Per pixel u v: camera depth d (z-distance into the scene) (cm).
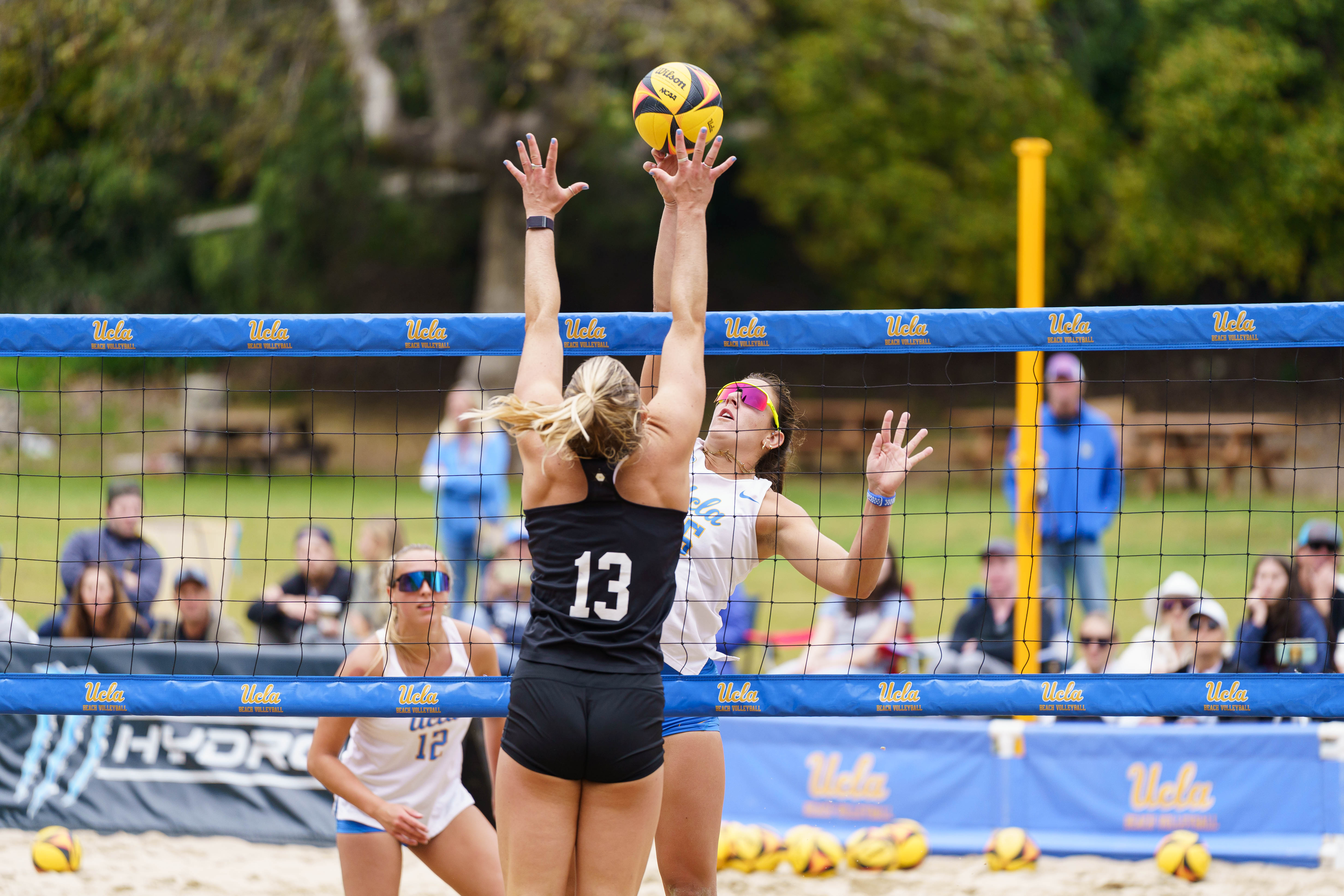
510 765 756
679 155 853
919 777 1480
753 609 1783
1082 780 1456
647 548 763
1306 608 1501
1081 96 6219
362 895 1009
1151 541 3809
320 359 6900
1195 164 6200
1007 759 1469
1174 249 6169
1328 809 1414
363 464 5844
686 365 812
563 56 4888
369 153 6562
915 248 5984
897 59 5391
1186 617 1480
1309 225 6338
